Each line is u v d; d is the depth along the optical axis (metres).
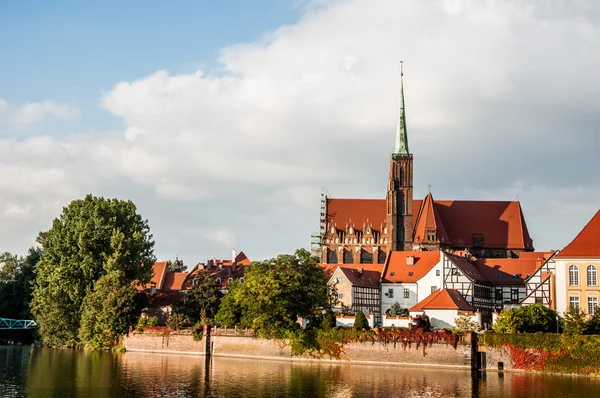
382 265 182.62
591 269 128.75
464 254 179.88
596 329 112.81
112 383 97.25
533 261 171.88
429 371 110.75
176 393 89.62
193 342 139.50
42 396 87.12
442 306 138.00
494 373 108.56
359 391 91.31
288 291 130.25
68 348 155.25
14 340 184.88
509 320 115.88
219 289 155.62
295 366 117.62
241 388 93.38
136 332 146.62
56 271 152.75
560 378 103.12
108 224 157.88
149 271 160.00
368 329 123.19
